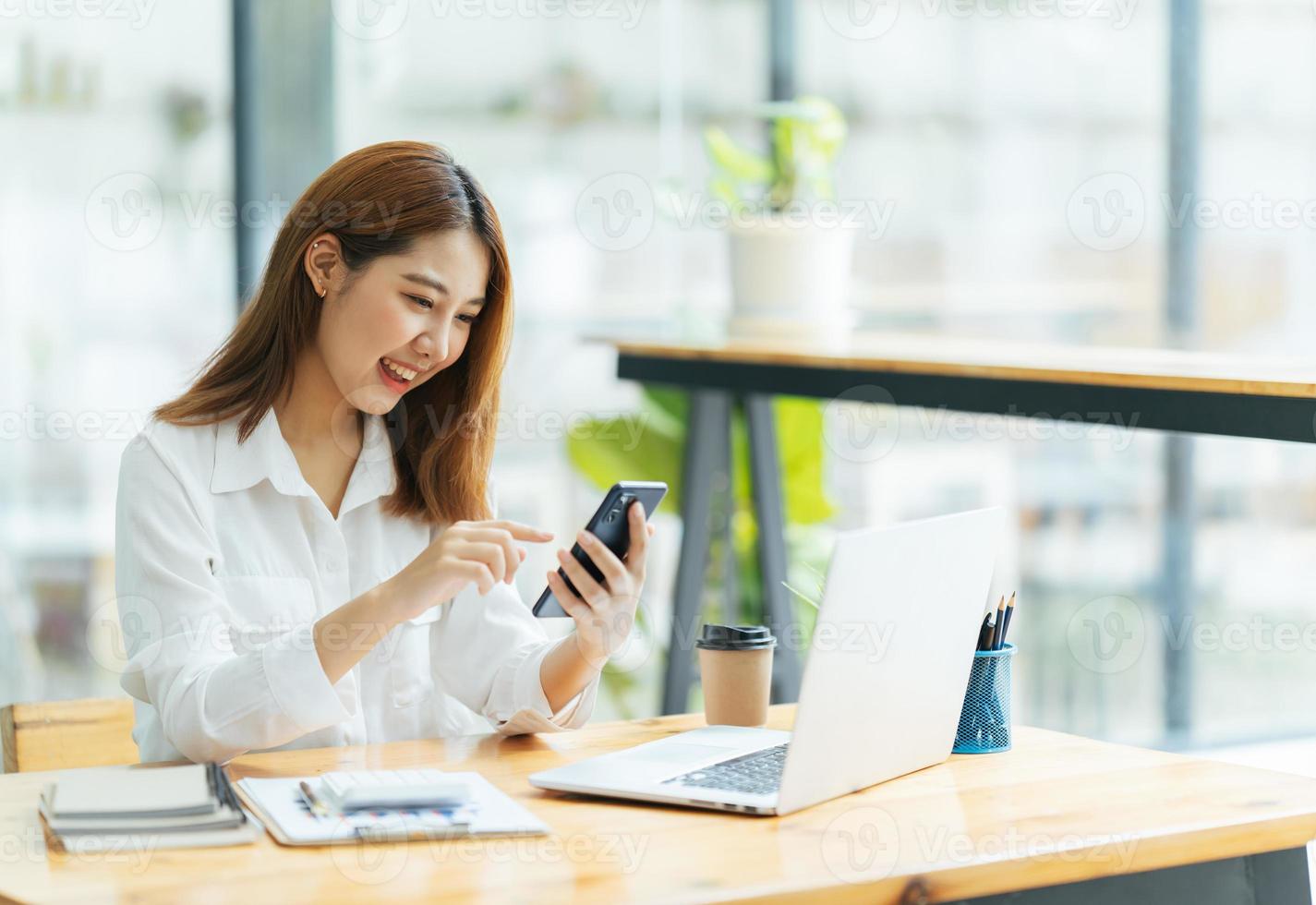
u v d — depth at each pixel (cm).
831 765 192
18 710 258
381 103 449
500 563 211
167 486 232
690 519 468
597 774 203
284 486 243
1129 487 506
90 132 413
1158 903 185
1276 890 192
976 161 506
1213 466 503
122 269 418
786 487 513
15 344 409
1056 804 194
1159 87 490
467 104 462
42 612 417
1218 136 489
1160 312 496
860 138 505
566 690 243
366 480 255
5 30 402
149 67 418
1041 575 509
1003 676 228
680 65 493
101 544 422
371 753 225
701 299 501
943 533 204
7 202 405
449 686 263
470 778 204
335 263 237
